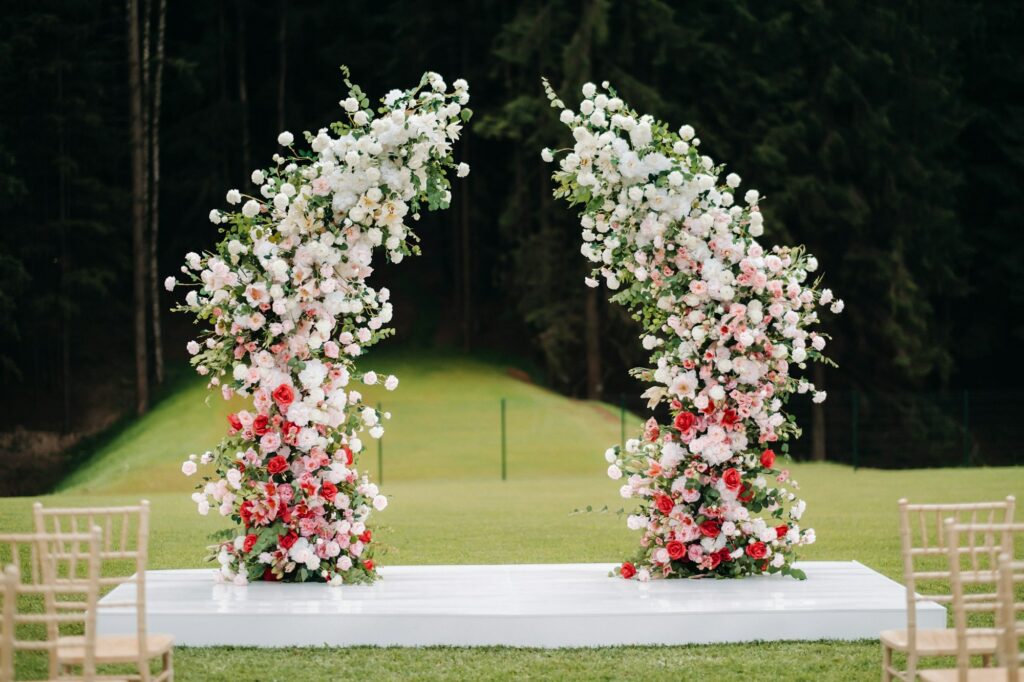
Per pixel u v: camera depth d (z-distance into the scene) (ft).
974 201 110.11
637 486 24.72
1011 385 112.27
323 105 118.01
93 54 102.73
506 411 84.12
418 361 100.42
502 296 116.57
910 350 95.40
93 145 103.09
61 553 16.69
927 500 49.21
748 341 23.30
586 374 101.71
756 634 21.26
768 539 23.65
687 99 98.02
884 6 99.40
